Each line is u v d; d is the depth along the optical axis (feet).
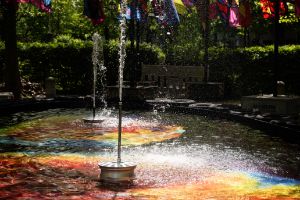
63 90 83.20
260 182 24.26
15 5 68.90
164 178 24.70
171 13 75.36
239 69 77.25
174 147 34.24
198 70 73.82
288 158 30.55
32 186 22.61
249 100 53.47
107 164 24.68
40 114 54.90
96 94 77.05
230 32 116.67
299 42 117.91
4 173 25.48
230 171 26.66
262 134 40.70
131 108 62.39
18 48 83.05
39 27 120.47
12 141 36.40
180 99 67.87
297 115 49.34
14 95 68.85
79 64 82.23
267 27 109.19
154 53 83.97
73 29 125.70
